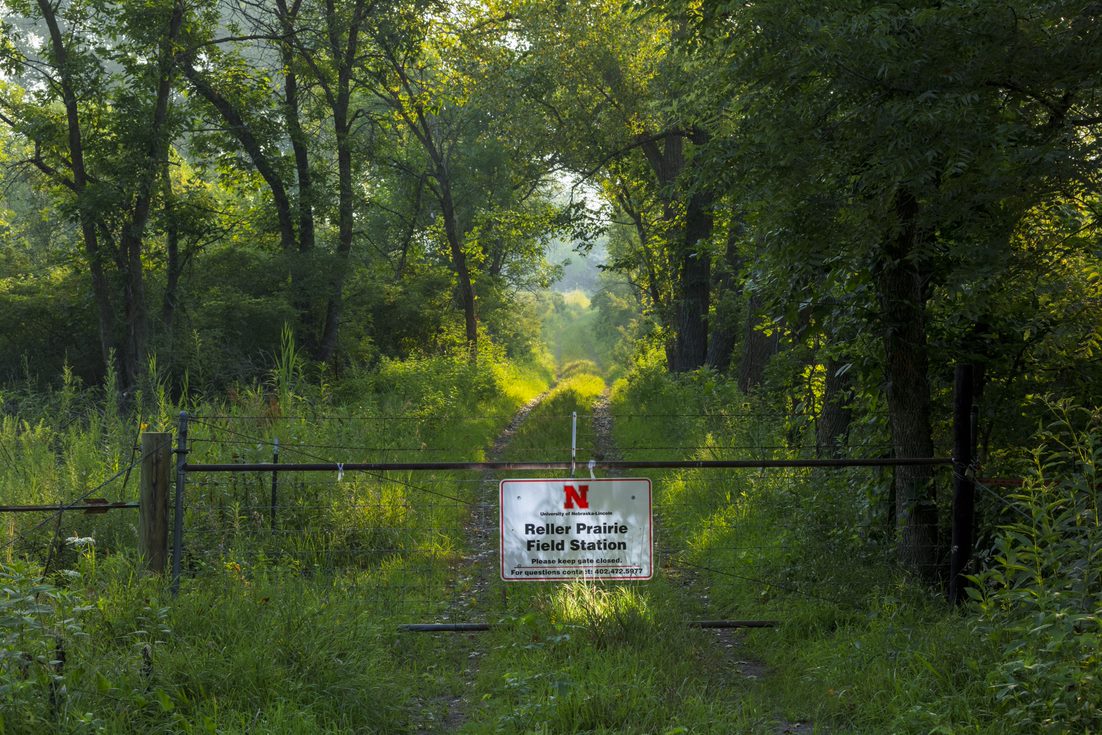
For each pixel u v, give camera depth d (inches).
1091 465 207.0
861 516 309.7
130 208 867.4
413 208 1448.1
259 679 201.3
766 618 281.1
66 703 174.7
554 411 970.7
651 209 1149.7
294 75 1047.6
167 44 870.4
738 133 285.0
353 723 200.1
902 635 234.8
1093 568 196.7
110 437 422.9
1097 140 236.5
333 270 1042.1
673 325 1122.0
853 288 286.7
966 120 230.7
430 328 1487.5
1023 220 261.4
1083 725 171.0
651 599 288.5
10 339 1032.8
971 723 183.9
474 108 1337.4
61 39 860.0
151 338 900.0
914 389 279.1
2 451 414.9
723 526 384.2
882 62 234.5
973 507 263.9
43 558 295.4
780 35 250.4
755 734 197.5
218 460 396.2
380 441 546.3
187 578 257.3
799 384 450.3
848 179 264.5
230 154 1039.0
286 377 653.3
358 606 261.9
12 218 1325.0
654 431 730.8
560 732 197.0
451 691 232.7
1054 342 260.8
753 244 333.4
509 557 273.7
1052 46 238.8
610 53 992.9
